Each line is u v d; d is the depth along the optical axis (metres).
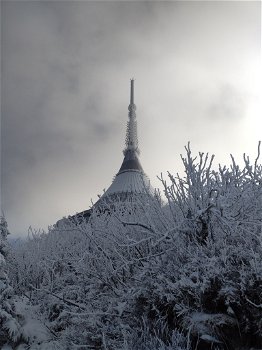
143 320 5.41
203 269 5.22
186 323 5.05
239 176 5.73
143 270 5.73
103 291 7.04
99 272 6.91
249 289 4.94
